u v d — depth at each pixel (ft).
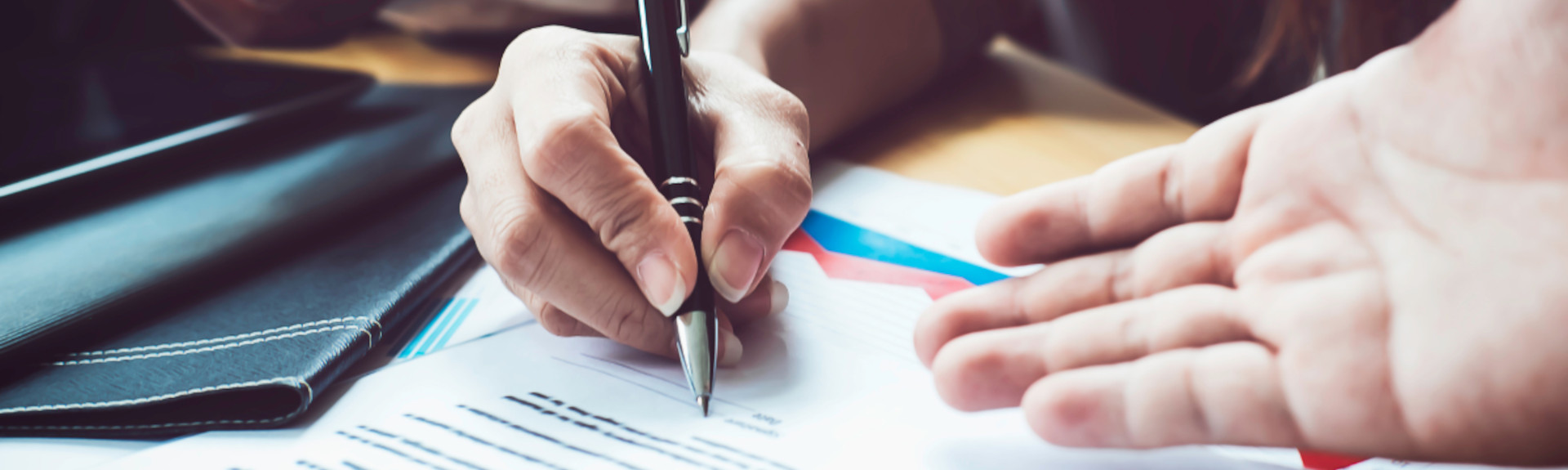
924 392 1.17
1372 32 1.96
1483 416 0.80
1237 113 1.14
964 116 2.18
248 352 1.17
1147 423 0.91
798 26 1.92
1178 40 2.76
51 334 1.16
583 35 1.40
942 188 1.79
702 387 1.10
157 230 1.48
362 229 1.57
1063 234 1.17
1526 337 0.80
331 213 1.52
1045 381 0.97
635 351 1.29
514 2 2.64
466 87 2.31
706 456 1.04
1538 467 0.81
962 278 1.48
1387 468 0.96
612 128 1.38
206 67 2.30
